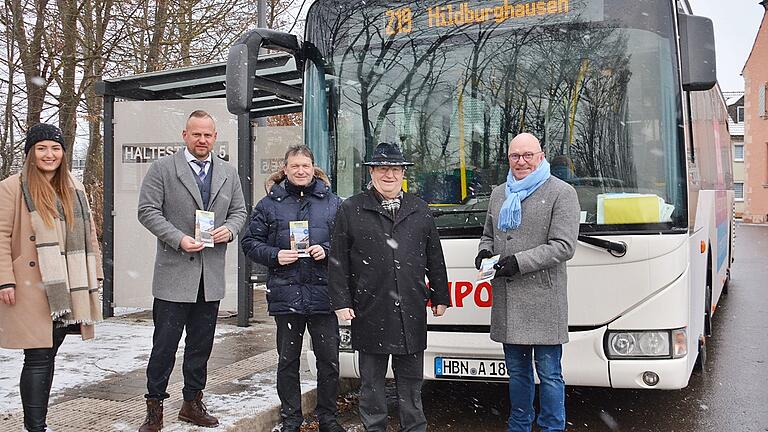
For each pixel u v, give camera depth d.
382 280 4.88
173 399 6.07
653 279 5.23
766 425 5.98
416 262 4.95
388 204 5.00
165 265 5.26
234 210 5.55
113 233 10.34
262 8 12.62
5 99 14.72
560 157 5.66
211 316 5.42
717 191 9.53
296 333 5.39
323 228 5.37
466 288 5.62
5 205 4.63
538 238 4.89
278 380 5.48
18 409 5.77
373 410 5.04
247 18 17.22
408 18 6.13
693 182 6.11
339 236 4.99
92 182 17.59
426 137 6.02
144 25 15.70
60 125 15.39
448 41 6.02
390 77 6.16
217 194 5.43
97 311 4.92
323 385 5.43
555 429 4.96
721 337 9.80
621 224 5.33
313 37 6.37
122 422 5.51
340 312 4.94
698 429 5.89
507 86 5.86
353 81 6.25
